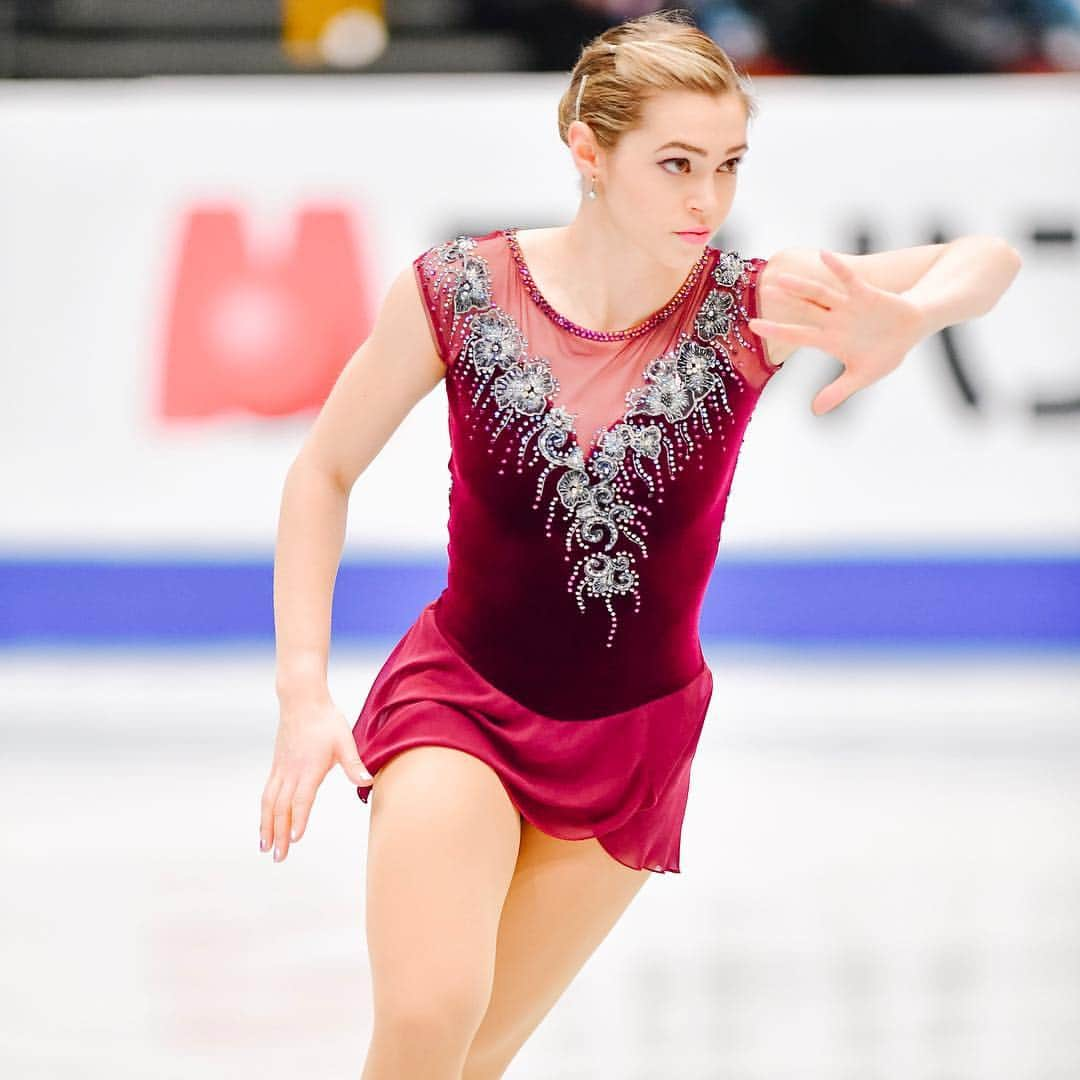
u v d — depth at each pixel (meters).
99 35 25.66
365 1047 10.48
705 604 22.73
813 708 21.81
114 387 22.97
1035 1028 11.01
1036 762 19.81
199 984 11.80
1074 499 22.81
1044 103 23.14
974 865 15.36
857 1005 11.53
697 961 12.60
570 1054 10.57
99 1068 10.13
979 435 22.83
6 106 23.20
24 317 22.98
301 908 13.81
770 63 25.11
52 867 15.23
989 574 22.78
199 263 23.06
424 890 6.81
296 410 22.98
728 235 23.09
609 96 7.08
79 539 22.86
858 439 22.83
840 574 22.75
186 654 22.88
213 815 17.27
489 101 23.34
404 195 23.23
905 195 23.14
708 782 18.88
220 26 25.69
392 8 25.52
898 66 25.06
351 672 22.22
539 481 7.34
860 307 6.72
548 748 7.45
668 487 7.39
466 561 7.59
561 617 7.44
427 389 7.68
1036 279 22.97
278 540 7.66
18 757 20.17
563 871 7.64
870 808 17.64
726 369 7.48
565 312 7.45
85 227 23.09
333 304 23.02
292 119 23.27
